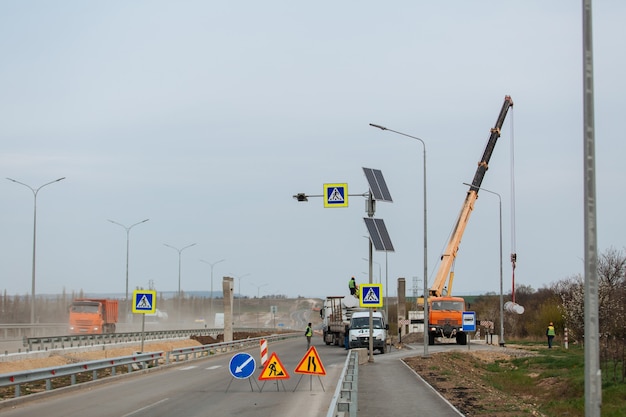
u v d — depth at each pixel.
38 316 90.69
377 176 40.22
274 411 19.91
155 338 65.31
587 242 11.42
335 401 14.85
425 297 40.84
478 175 61.47
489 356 46.47
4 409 20.78
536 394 30.91
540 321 67.44
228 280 60.12
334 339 63.69
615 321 36.72
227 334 59.56
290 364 39.22
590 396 11.19
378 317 50.81
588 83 11.57
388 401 22.23
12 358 37.19
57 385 28.05
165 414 19.39
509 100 63.38
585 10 11.67
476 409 20.69
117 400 22.86
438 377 30.23
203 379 30.75
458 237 60.25
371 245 38.75
